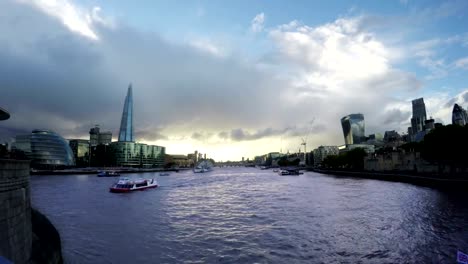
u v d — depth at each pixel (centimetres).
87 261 2872
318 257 2941
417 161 13675
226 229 4134
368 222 4338
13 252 1833
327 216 4869
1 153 6278
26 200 2195
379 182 12106
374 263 2742
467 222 4116
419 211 5050
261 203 6656
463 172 10125
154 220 4781
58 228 4191
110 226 4338
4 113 2153
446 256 2861
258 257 2970
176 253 3112
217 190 10144
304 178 17025
